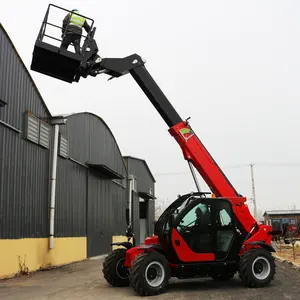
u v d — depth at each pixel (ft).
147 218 138.00
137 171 123.24
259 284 31.24
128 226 34.99
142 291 28.53
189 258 30.66
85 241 67.77
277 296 27.71
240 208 32.91
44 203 51.96
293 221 165.78
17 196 44.55
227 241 31.89
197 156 33.12
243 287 31.94
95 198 75.15
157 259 29.32
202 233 31.32
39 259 49.37
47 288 34.22
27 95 48.49
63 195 58.59
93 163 74.33
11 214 42.98
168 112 33.47
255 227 33.09
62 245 57.11
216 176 33.17
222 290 30.63
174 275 31.27
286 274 40.86
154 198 135.74
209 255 31.14
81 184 67.36
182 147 33.45
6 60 43.24
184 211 30.96
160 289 28.94
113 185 89.92
